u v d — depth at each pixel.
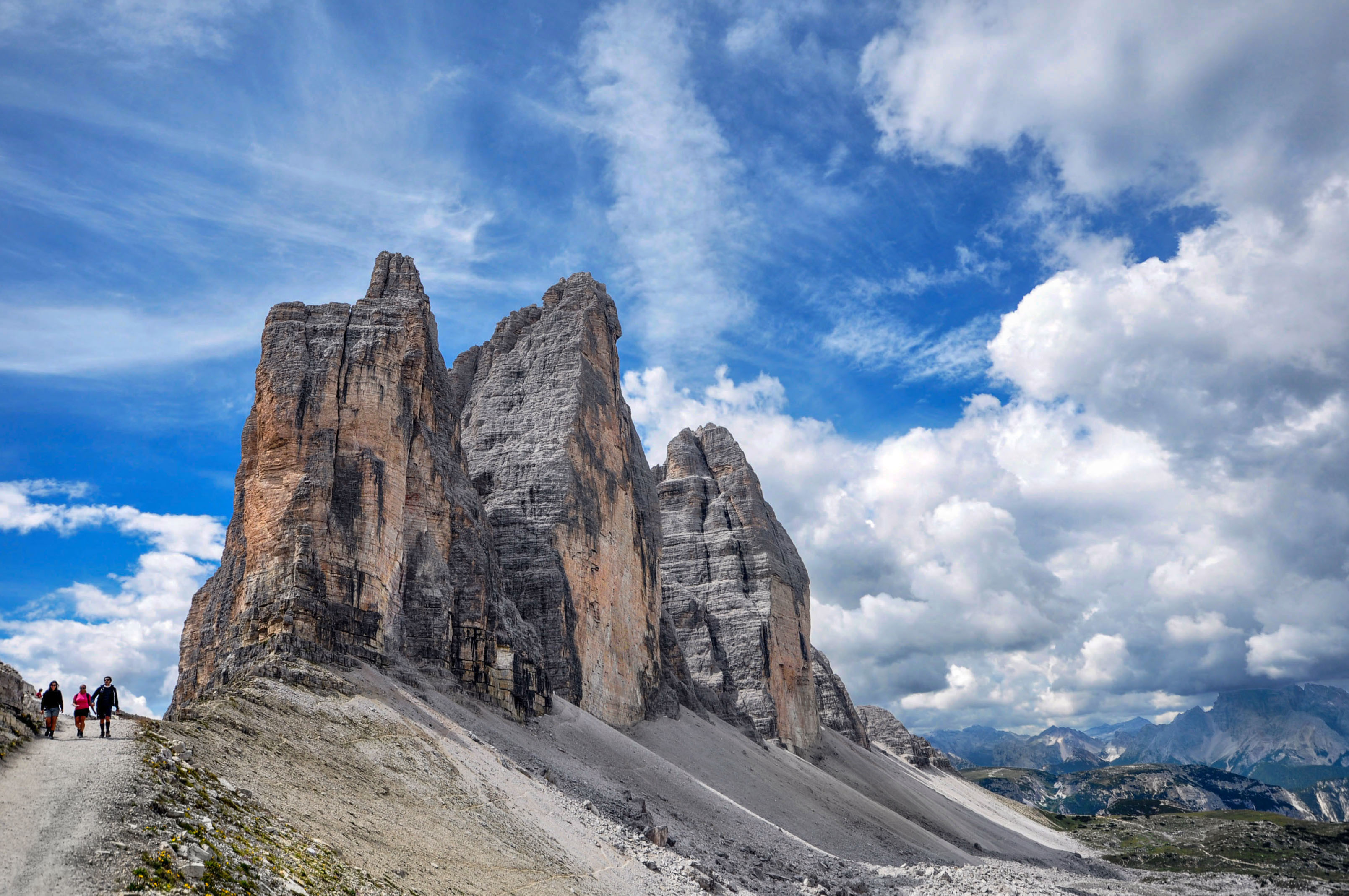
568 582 108.94
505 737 74.00
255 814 33.22
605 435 127.62
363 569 72.00
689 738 122.06
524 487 113.81
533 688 88.25
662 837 65.06
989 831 181.00
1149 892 118.44
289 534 69.56
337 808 41.44
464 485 94.25
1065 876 126.31
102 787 28.00
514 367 128.25
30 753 31.09
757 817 93.75
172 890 23.61
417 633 78.00
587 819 61.62
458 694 76.38
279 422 74.25
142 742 34.50
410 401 82.44
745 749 131.38
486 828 48.97
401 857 38.69
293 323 80.00
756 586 177.38
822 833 106.19
